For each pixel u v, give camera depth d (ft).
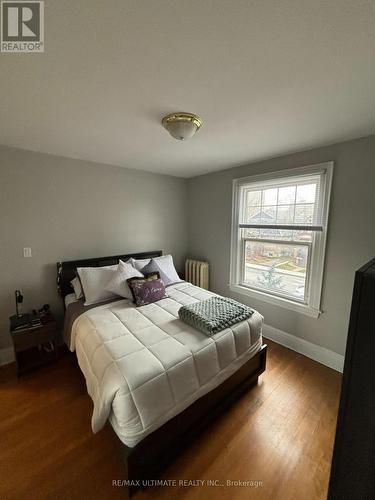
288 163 7.82
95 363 4.60
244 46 2.98
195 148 7.22
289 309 8.25
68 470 4.17
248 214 9.56
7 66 3.29
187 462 4.32
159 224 11.24
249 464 4.29
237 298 10.18
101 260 9.09
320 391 6.15
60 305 8.48
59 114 4.88
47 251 8.02
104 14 2.51
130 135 6.12
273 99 4.35
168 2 2.37
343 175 6.55
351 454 1.87
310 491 3.86
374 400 1.69
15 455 4.44
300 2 2.36
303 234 7.77
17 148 7.10
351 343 1.78
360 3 2.36
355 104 4.50
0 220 7.02
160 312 6.63
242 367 5.85
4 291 7.29
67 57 3.15
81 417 5.32
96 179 8.93
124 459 3.75
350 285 6.70
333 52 3.08
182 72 3.54
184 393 4.40
